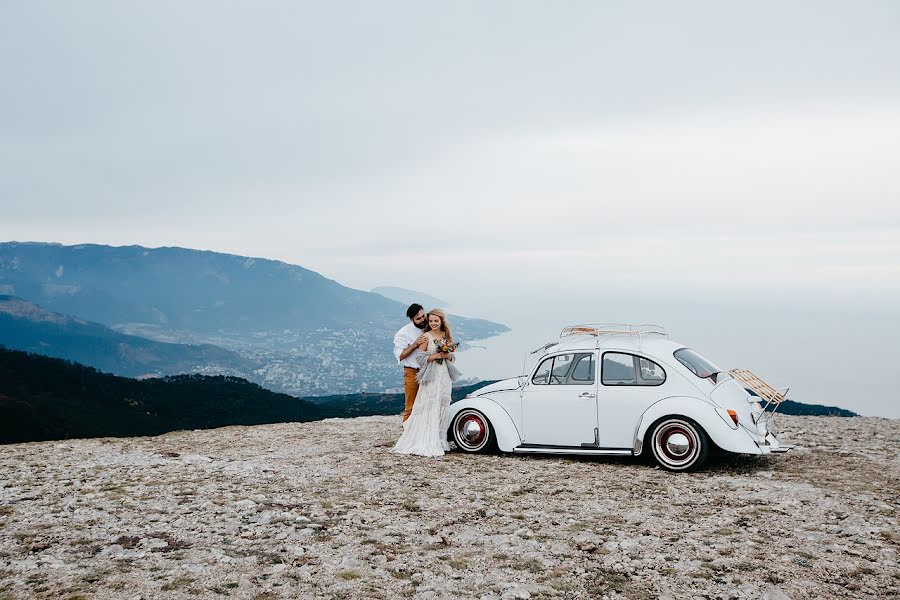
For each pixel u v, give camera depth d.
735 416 8.15
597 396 8.81
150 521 6.05
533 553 5.07
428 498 6.95
